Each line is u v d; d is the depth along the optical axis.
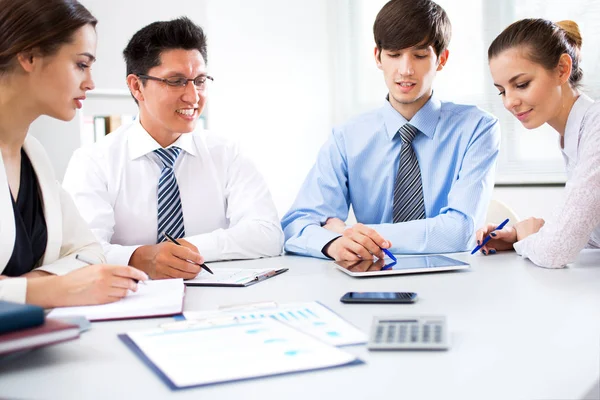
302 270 1.54
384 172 2.15
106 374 0.78
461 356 0.81
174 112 1.83
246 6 4.03
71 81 1.26
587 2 3.26
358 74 4.10
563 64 1.61
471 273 1.42
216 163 2.01
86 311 1.08
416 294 1.17
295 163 4.16
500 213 2.33
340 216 2.15
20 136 1.31
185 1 3.12
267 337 0.88
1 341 0.76
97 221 1.81
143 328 1.00
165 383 0.73
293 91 4.11
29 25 1.19
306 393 0.69
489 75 3.61
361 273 1.41
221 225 2.02
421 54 1.94
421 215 2.07
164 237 1.91
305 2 4.08
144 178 1.93
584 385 0.71
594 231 1.76
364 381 0.73
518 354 0.82
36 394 0.72
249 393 0.70
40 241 1.36
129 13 2.99
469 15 3.64
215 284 1.36
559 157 3.39
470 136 2.05
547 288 1.24
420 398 0.68
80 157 1.92
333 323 0.97
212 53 4.01
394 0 1.95
